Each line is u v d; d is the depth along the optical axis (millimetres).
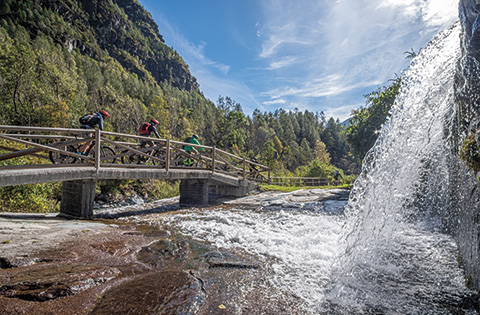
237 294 2559
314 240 4500
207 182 9594
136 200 16281
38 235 4172
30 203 8992
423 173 5195
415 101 3732
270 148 47031
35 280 2529
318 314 2225
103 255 3459
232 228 5445
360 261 3430
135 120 42156
